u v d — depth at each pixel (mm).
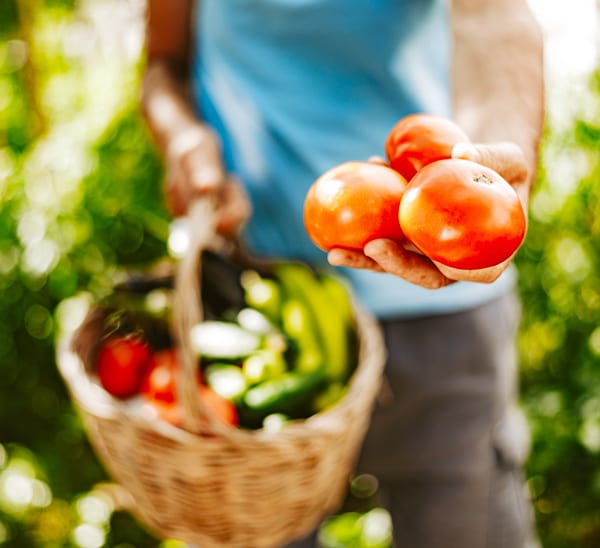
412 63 1195
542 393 1808
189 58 1491
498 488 1402
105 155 1857
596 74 1777
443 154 742
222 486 1063
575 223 1801
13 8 2305
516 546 1423
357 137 1226
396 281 1272
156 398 1198
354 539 1720
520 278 1805
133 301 1310
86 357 1279
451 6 1019
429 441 1341
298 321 1221
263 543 1144
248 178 1312
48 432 1923
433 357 1289
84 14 2410
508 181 741
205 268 1291
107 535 1751
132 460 1092
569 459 1717
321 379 1175
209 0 1290
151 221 1839
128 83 1947
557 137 1764
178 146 1271
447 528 1392
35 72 2227
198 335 1222
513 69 943
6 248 1824
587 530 1772
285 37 1204
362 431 1222
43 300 1866
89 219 1818
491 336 1311
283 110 1247
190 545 1325
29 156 1955
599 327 1791
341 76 1206
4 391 1916
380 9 1129
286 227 1323
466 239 636
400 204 679
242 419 1152
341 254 734
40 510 1769
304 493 1112
